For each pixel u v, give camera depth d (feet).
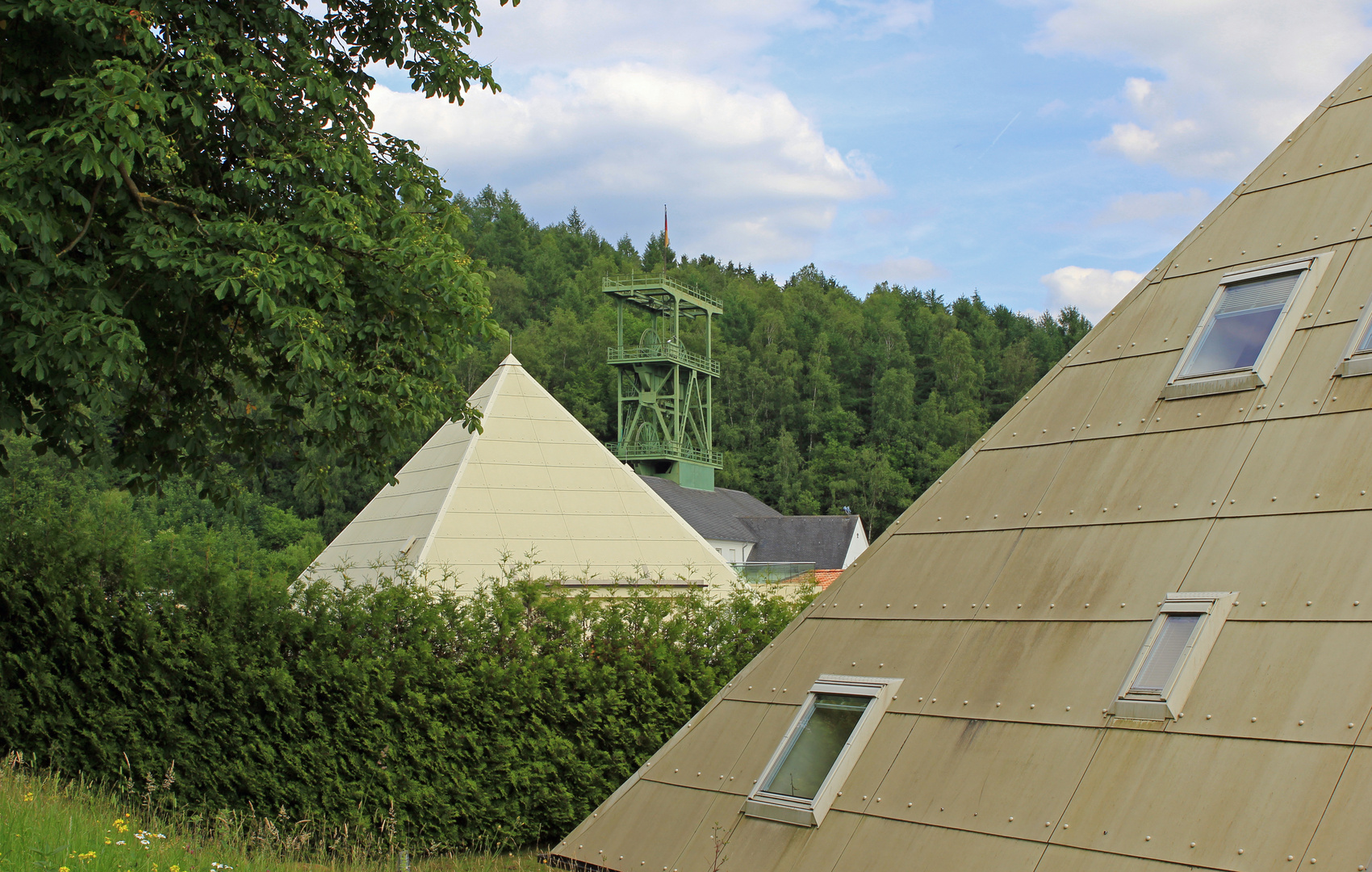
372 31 38.55
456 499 53.83
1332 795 16.57
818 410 324.80
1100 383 25.96
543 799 38.09
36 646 34.60
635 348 189.98
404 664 36.91
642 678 40.37
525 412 59.93
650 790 27.58
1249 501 21.06
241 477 39.60
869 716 24.09
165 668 34.63
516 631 39.32
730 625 42.73
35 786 30.78
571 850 27.68
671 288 189.57
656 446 187.01
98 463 34.71
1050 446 25.85
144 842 25.72
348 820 35.32
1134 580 21.83
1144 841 18.17
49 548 34.81
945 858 20.47
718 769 26.43
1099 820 18.98
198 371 40.06
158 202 33.04
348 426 38.14
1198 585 20.72
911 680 24.29
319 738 35.58
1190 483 22.34
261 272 30.96
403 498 58.34
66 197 29.22
